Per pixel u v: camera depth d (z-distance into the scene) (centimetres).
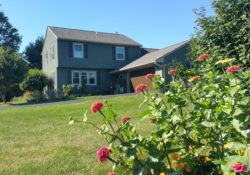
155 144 258
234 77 313
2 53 2448
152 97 298
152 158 241
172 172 243
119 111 1036
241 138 251
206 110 283
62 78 2709
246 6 616
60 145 595
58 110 1211
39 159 510
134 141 245
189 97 313
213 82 324
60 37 2680
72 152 540
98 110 271
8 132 775
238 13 621
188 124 286
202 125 276
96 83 2816
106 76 2869
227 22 628
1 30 4947
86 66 2769
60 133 716
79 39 2738
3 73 2386
